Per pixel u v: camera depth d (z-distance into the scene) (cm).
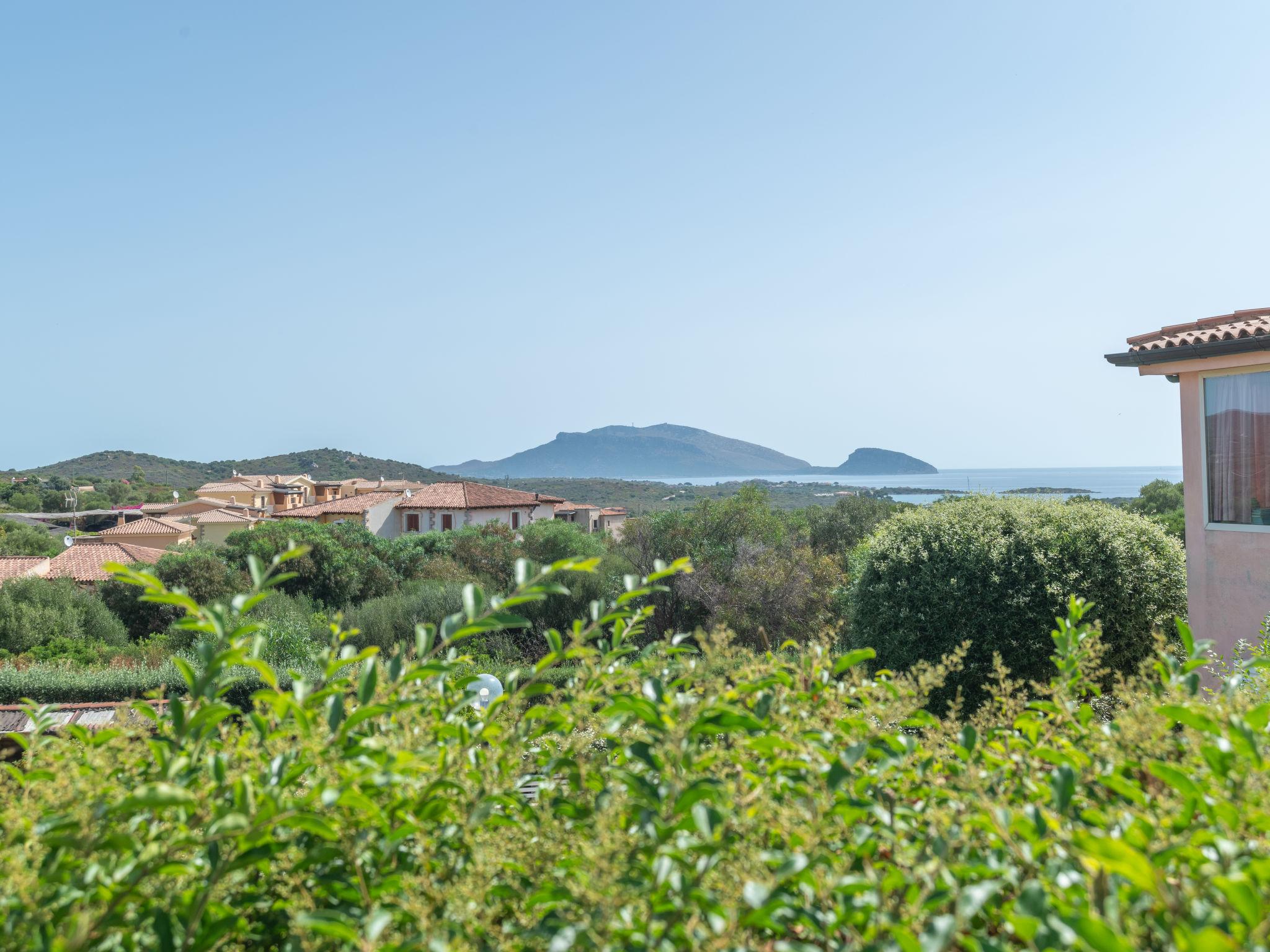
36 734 196
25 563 2861
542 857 151
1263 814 128
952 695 912
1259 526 767
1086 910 116
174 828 153
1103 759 176
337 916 121
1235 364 764
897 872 126
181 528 4519
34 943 122
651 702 167
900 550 994
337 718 162
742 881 127
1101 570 903
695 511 2141
